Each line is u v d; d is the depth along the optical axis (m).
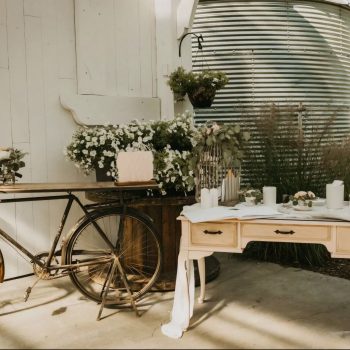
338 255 2.65
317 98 5.73
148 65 4.68
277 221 2.71
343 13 6.05
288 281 3.75
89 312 3.18
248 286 3.65
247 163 4.25
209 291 3.55
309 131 4.34
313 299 3.36
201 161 3.18
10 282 3.82
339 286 3.62
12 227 3.92
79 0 4.17
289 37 5.55
